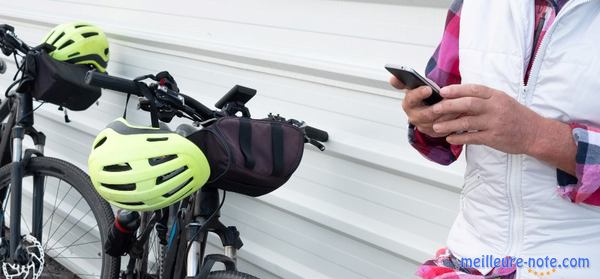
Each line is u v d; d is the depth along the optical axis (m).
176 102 1.77
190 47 2.51
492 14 1.25
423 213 2.01
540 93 1.20
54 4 3.21
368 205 2.13
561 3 1.19
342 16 2.05
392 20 1.93
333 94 2.12
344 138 2.11
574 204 1.20
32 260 2.60
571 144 1.15
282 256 2.44
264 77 2.31
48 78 2.42
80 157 3.27
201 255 1.80
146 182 1.61
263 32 2.28
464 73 1.28
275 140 1.68
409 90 1.27
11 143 2.62
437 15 1.83
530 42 1.21
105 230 2.43
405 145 1.99
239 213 2.55
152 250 2.47
